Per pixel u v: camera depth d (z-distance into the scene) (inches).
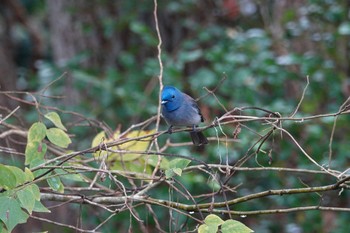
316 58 532.4
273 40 578.6
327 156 501.7
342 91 543.2
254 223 544.7
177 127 413.7
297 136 500.4
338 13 566.9
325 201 522.0
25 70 778.8
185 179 434.9
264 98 543.2
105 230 504.1
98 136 329.1
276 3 632.4
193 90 512.1
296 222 535.2
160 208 482.3
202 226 252.7
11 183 247.8
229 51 546.9
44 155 295.0
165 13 629.9
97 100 573.6
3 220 242.1
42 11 823.7
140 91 546.9
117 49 639.8
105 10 635.5
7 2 756.0
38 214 586.6
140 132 333.4
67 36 649.6
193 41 578.6
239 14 654.5
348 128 514.3
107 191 347.3
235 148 478.3
